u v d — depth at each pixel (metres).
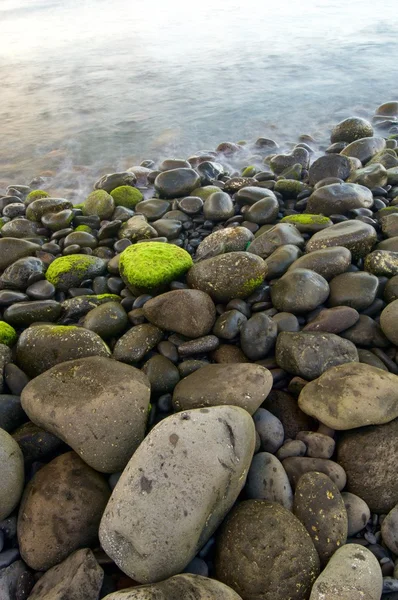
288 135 3.03
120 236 1.85
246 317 1.29
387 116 3.09
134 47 5.32
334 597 0.68
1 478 0.85
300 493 0.85
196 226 1.93
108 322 1.30
